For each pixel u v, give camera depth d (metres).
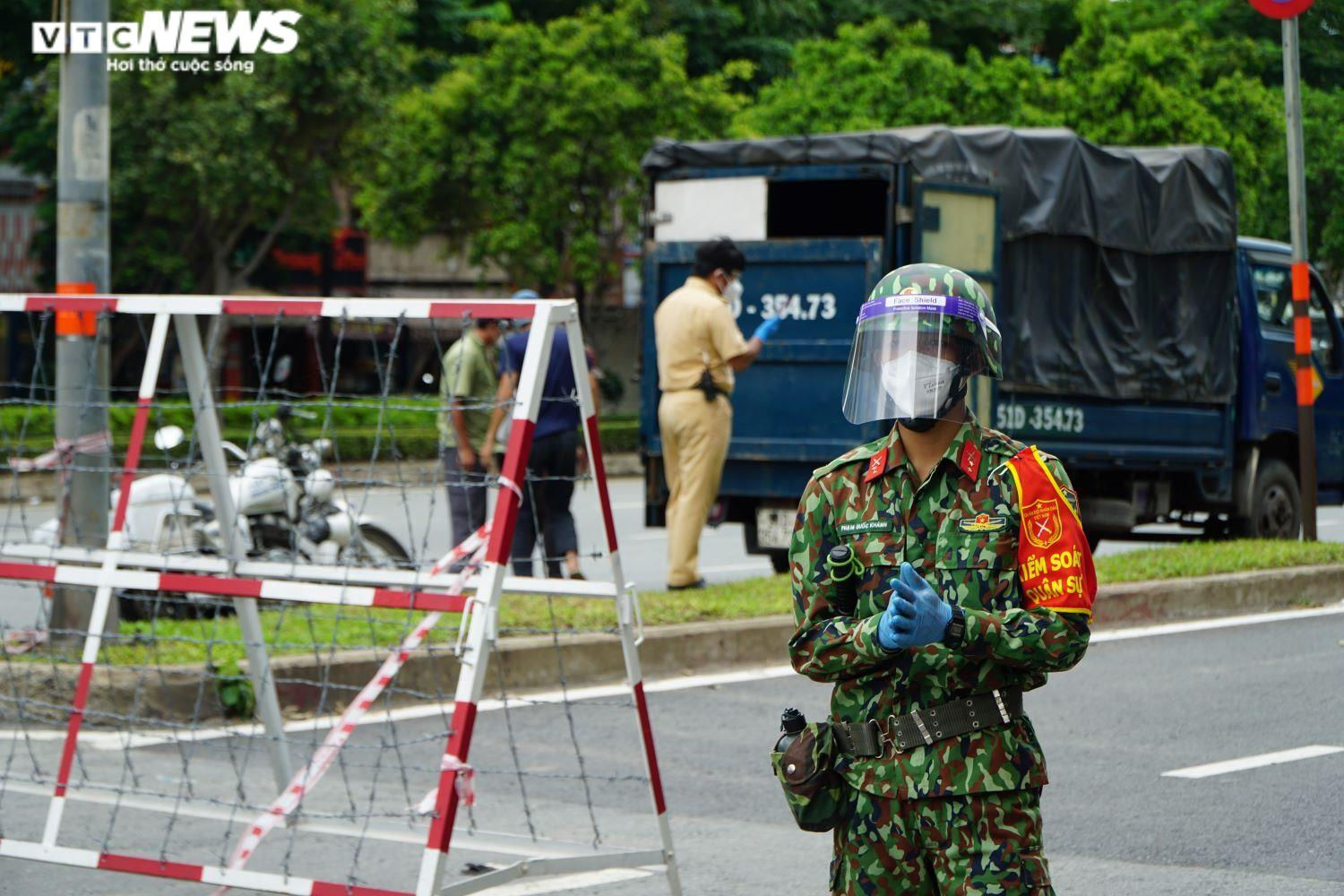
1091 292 33.25
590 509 49.16
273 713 13.98
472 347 28.06
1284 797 16.22
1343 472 39.41
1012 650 7.64
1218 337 36.03
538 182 75.19
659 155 31.42
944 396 7.85
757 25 99.06
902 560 7.99
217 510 13.63
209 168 71.25
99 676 19.11
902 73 77.69
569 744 18.66
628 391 99.94
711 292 27.00
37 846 11.99
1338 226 74.94
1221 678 22.12
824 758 8.07
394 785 16.83
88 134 21.98
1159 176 34.62
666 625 23.28
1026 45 103.50
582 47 74.94
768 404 30.33
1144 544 42.19
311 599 11.05
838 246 29.56
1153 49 75.69
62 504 15.66
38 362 13.76
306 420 25.25
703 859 14.45
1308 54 76.94
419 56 84.88
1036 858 7.89
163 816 15.71
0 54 82.44
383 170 76.88
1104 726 19.39
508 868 10.90
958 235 29.97
